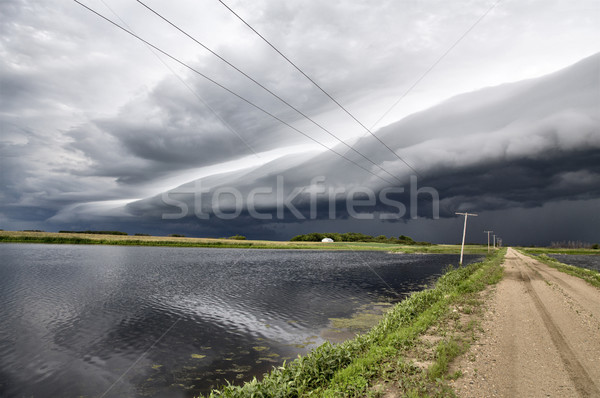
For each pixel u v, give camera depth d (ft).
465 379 29.25
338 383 28.94
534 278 111.96
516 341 40.27
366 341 41.04
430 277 144.77
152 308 77.56
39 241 302.66
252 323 66.08
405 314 55.06
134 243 335.88
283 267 182.19
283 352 50.14
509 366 32.14
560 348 37.32
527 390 26.94
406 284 122.93
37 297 84.99
